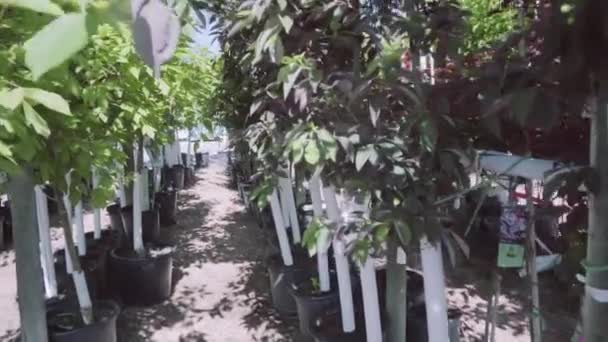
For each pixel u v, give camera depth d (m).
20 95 0.74
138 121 2.23
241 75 2.71
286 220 3.52
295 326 2.82
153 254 3.29
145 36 0.36
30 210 1.89
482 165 1.16
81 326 2.22
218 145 12.33
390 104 1.29
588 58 0.58
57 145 1.41
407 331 2.10
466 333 2.57
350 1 1.45
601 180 0.79
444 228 1.25
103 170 1.83
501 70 0.79
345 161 1.34
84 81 1.61
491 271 1.74
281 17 1.28
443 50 1.18
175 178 7.48
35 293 1.94
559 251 1.20
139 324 2.87
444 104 1.01
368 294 1.80
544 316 2.07
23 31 0.83
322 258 2.48
